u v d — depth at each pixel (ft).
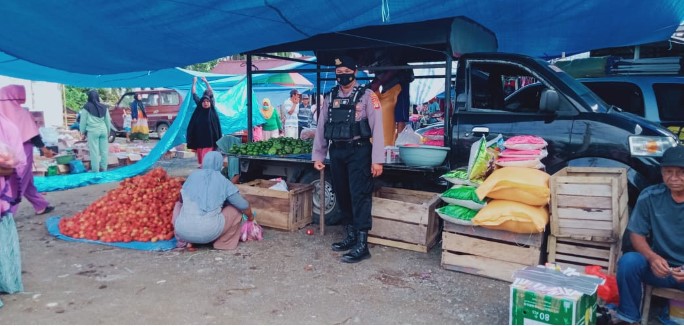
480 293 12.66
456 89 17.04
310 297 12.40
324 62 25.67
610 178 12.01
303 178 19.93
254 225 17.35
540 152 13.74
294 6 13.71
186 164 40.29
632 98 20.65
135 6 13.48
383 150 14.83
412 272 14.17
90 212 18.40
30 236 17.94
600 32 22.82
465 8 15.93
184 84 36.37
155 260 15.23
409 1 13.96
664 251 10.17
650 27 21.80
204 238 15.69
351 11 14.51
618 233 12.12
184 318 11.16
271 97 53.26
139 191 18.70
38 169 31.01
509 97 19.03
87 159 36.14
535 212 12.72
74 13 14.01
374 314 11.45
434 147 15.89
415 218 15.87
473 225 13.52
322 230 17.97
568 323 8.87
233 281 13.47
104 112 33.68
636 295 10.18
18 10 13.78
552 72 15.70
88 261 15.11
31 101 51.34
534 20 19.74
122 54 18.94
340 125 14.76
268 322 11.00
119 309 11.60
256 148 20.43
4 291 12.39
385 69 18.34
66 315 11.25
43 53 18.69
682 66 22.40
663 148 13.47
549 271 10.30
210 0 12.98
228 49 18.81
